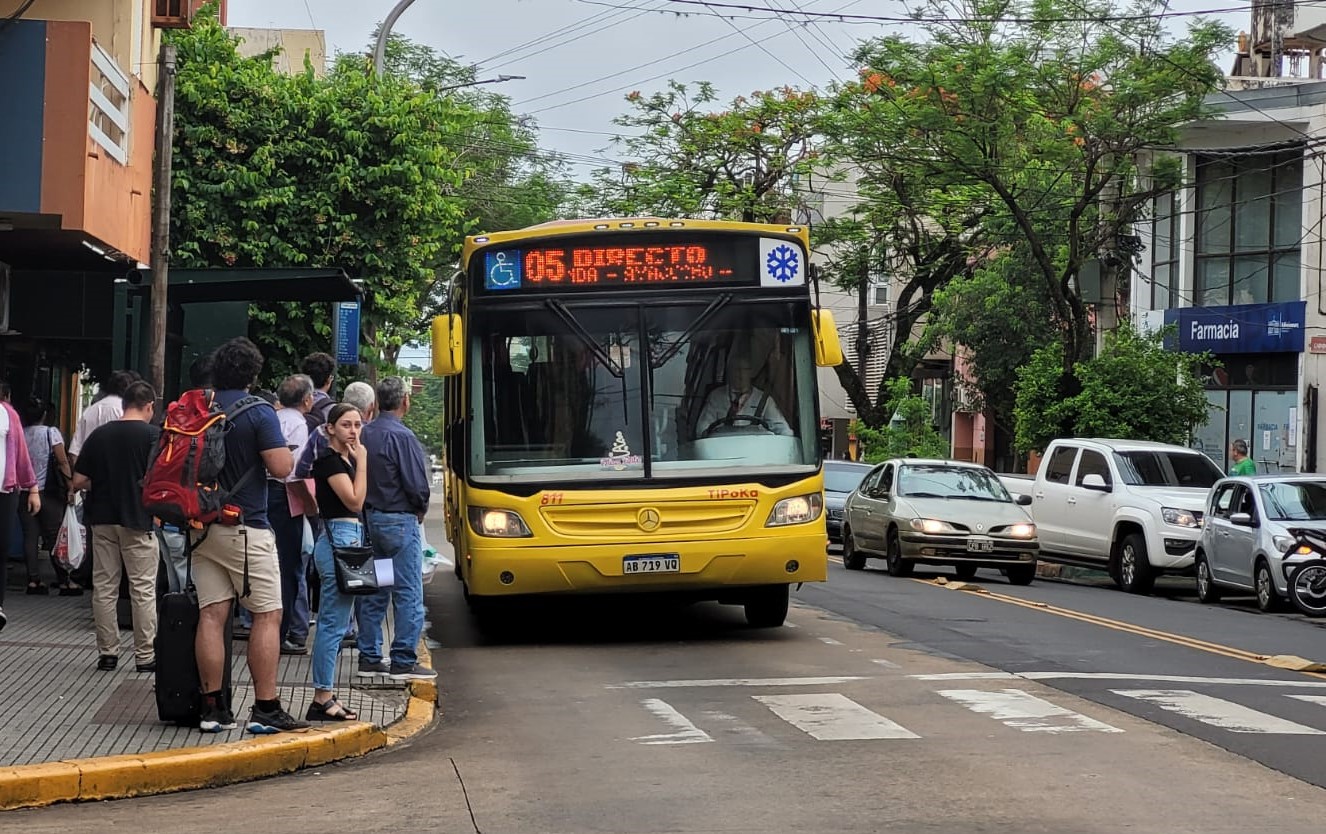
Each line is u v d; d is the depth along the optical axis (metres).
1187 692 11.02
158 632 8.86
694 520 13.54
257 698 8.89
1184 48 28.28
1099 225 33.84
